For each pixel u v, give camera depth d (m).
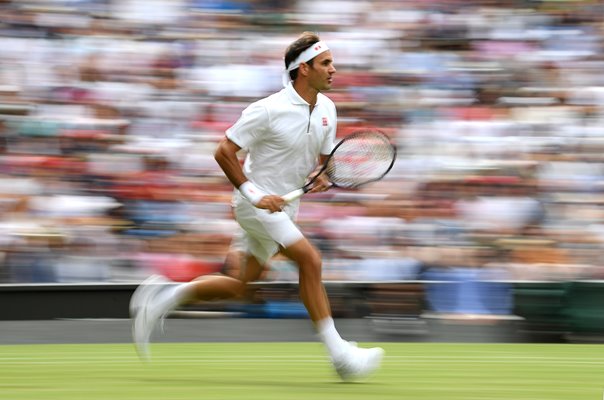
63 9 36.34
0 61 34.94
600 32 37.22
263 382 15.38
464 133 34.09
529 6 37.50
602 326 24.95
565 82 35.81
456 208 31.84
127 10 36.66
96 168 32.50
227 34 36.31
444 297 26.83
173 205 31.58
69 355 20.34
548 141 34.06
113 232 30.98
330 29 36.59
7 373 16.77
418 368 18.19
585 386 15.33
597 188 32.94
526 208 32.06
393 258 30.34
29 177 32.12
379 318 26.73
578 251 31.44
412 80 35.44
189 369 17.59
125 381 15.41
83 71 35.00
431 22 36.81
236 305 27.31
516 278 30.50
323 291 15.23
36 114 33.94
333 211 31.03
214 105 34.72
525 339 25.36
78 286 27.77
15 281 29.75
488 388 14.90
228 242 30.94
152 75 35.19
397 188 32.25
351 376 15.21
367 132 15.63
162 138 33.62
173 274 30.28
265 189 15.49
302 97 15.09
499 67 36.06
